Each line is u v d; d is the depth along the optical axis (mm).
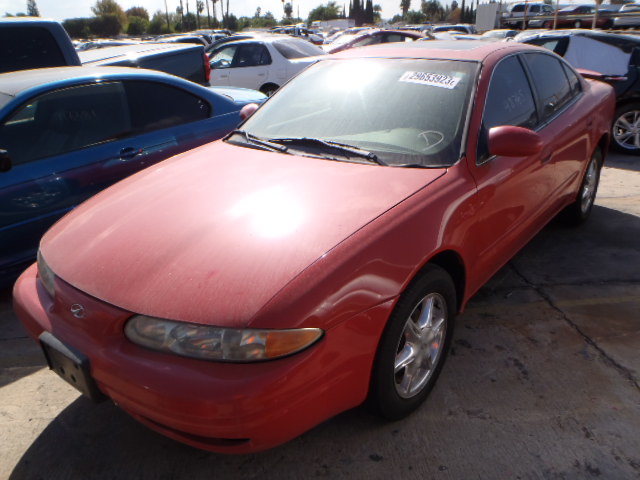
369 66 3143
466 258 2502
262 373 1710
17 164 3428
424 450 2223
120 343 1877
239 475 2141
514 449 2215
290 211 2158
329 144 2689
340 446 2256
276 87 9664
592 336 2953
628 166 6195
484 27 29281
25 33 4953
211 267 1900
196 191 2410
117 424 2430
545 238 4242
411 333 2287
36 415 2496
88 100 3840
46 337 2047
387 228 2072
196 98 4430
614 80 6527
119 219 2293
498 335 2988
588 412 2400
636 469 2100
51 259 2209
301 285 1809
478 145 2611
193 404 1700
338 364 1883
